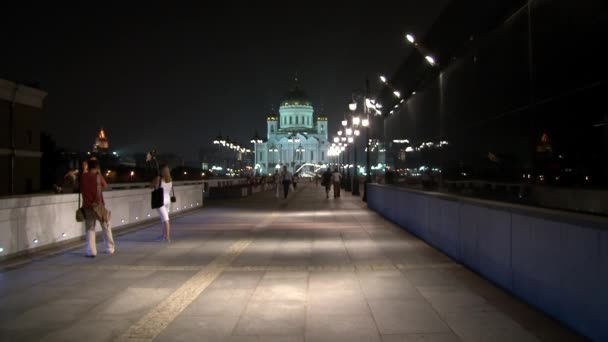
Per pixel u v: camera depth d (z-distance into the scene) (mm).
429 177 19625
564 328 7000
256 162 193500
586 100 9008
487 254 10039
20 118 54781
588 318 6480
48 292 9266
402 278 10250
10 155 53156
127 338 6855
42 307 8305
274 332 7047
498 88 12695
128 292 9258
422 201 15859
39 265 11789
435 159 18984
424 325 7273
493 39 13008
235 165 179750
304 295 8977
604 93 8484
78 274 10805
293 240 15938
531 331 6930
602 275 6152
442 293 9000
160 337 6883
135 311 8070
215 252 13641
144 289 9469
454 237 12289
